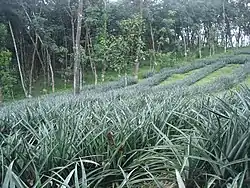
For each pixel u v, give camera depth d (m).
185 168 2.43
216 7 44.22
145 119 3.67
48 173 2.62
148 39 38.09
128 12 35.16
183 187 1.98
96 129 3.41
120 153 2.96
